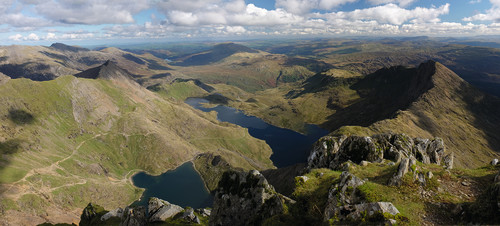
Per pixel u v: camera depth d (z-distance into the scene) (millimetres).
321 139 64688
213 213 41406
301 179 38438
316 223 28766
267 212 34781
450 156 57000
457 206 24594
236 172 42281
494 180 30297
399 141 52594
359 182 29719
